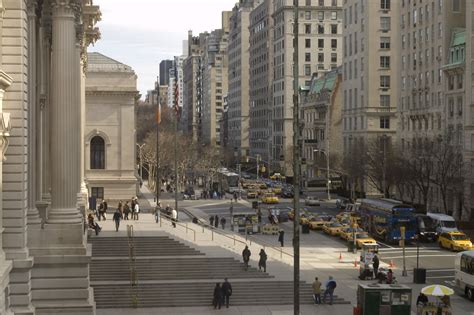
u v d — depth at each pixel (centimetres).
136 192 10462
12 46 3478
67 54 3894
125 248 5228
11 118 3491
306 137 17950
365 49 13650
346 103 14762
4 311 3253
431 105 11125
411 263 6575
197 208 11431
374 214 8162
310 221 8994
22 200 3534
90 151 9612
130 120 9638
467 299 5106
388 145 12144
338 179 14738
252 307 4666
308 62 19525
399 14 12319
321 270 5991
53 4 3884
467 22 9581
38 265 3791
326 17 19538
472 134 9450
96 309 4509
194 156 17312
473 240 7875
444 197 9200
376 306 4259
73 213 3872
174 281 4866
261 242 7562
